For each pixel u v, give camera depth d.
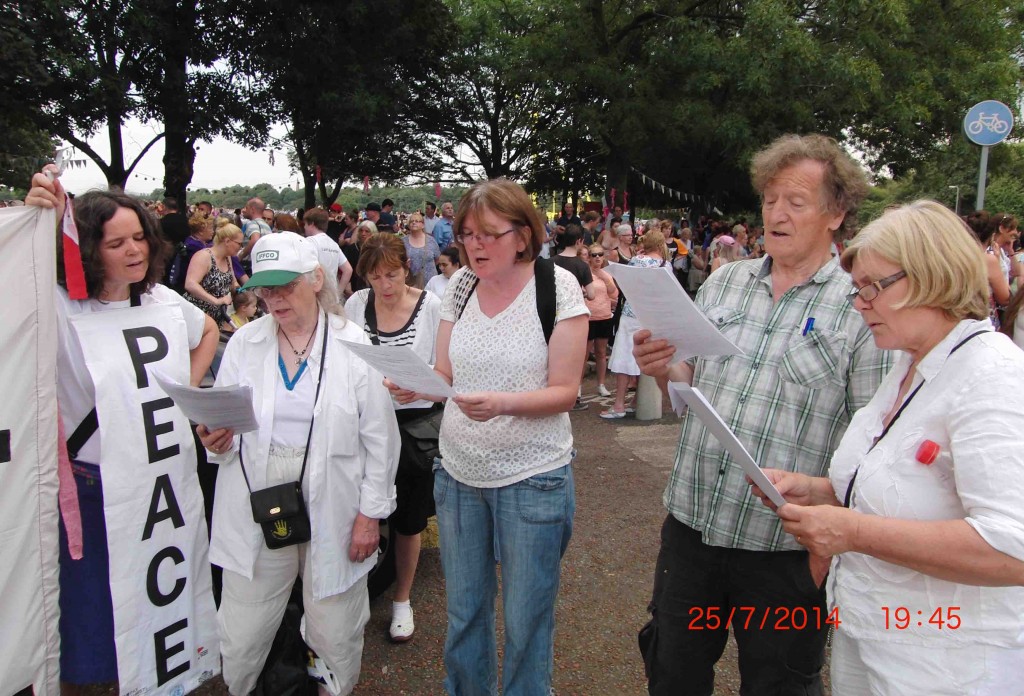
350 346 1.94
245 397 1.98
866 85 16.64
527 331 2.13
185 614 2.41
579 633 3.23
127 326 2.32
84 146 15.76
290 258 2.29
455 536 2.28
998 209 26.95
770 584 1.88
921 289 1.38
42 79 12.48
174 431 2.36
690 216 26.12
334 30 17.09
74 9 13.32
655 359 1.90
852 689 1.60
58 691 2.12
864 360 1.76
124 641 2.23
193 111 15.41
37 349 2.01
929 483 1.39
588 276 7.00
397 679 2.88
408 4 19.12
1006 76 18.20
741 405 1.90
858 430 1.59
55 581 2.08
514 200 2.07
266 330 2.43
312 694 2.52
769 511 1.85
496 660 2.42
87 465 2.27
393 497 2.49
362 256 3.33
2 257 1.94
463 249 2.15
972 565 1.26
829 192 1.80
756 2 16.80
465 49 23.81
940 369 1.40
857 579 1.51
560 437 2.20
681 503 2.01
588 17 19.38
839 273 1.86
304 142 21.66
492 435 2.14
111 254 2.23
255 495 2.24
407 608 3.16
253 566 2.31
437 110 25.47
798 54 16.36
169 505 2.35
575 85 19.86
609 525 4.36
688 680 2.11
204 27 15.92
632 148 21.03
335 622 2.39
